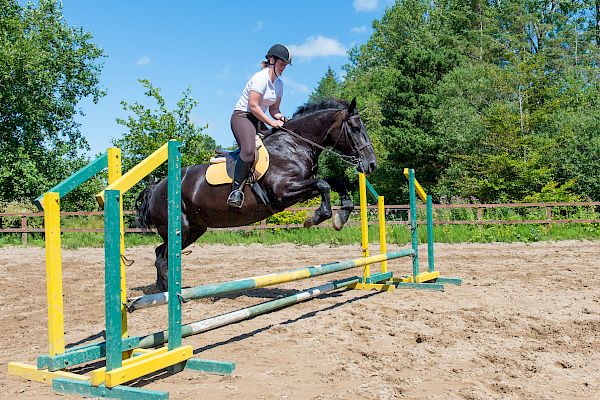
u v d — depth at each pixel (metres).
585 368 4.20
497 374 4.04
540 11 50.41
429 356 4.52
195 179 6.44
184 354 4.21
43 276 11.06
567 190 23.55
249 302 7.46
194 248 16.48
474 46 46.72
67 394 3.80
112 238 3.76
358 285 8.23
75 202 24.06
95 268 12.20
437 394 3.57
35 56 23.39
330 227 18.34
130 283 9.70
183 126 22.12
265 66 5.95
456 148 29.77
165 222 6.87
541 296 7.28
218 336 5.49
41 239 19.55
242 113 5.84
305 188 6.00
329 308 6.73
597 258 11.84
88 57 26.28
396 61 37.12
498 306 6.61
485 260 12.05
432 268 8.77
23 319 6.79
